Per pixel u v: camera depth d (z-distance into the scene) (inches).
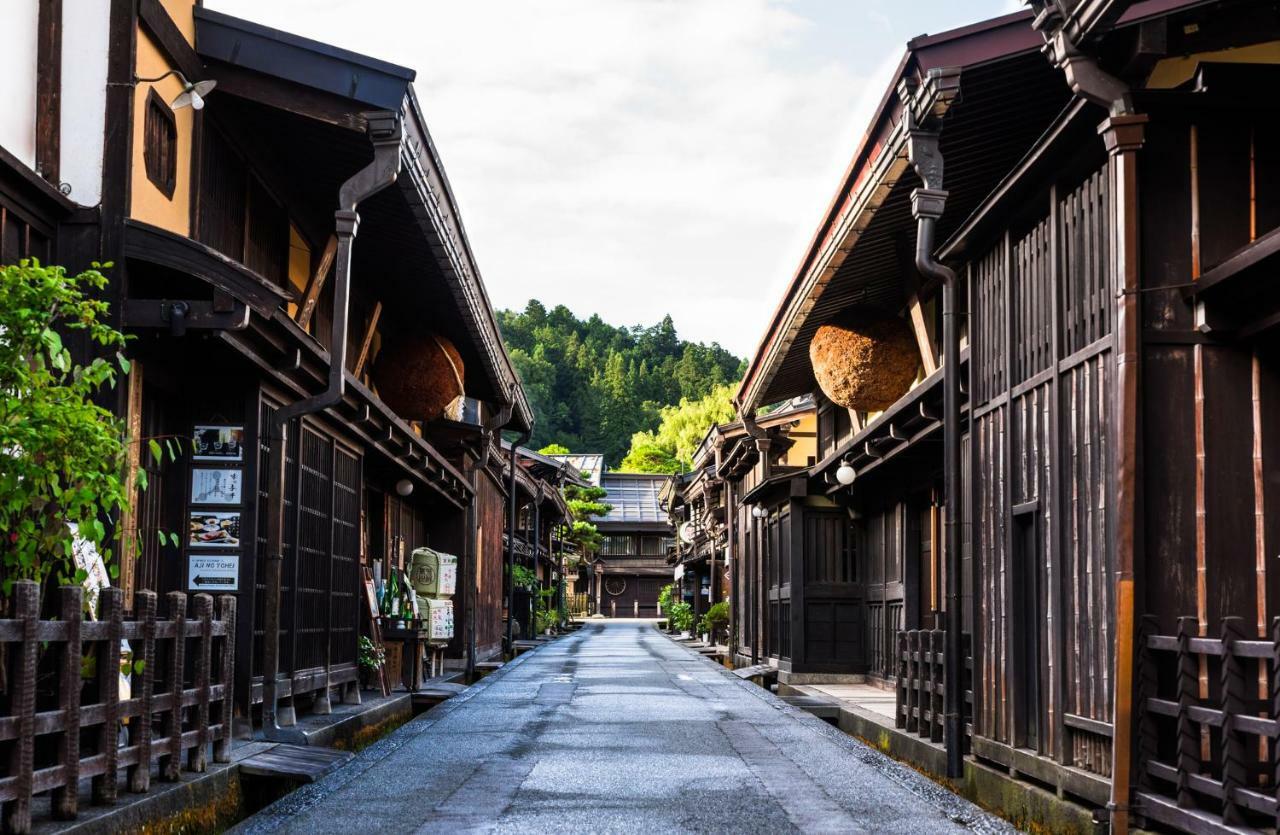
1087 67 248.7
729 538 1122.7
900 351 576.1
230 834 244.2
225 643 298.2
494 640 1120.2
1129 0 228.5
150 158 336.8
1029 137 400.5
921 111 350.6
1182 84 250.8
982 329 363.9
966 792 357.4
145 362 339.0
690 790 302.0
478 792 297.6
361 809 272.8
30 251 303.3
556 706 547.8
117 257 313.0
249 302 316.2
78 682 212.1
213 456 366.9
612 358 5064.0
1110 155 253.4
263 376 373.1
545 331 5452.8
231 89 369.1
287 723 408.2
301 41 366.9
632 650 1211.9
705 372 5339.6
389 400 657.0
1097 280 272.8
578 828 250.2
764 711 525.7
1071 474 288.7
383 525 719.7
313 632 451.2
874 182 406.3
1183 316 250.4
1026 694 322.7
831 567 772.0
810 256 514.0
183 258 315.6
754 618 973.2
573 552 2284.7
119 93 319.3
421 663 651.5
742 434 1050.1
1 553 228.2
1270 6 242.5
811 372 799.1
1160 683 244.4
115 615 228.7
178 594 263.4
